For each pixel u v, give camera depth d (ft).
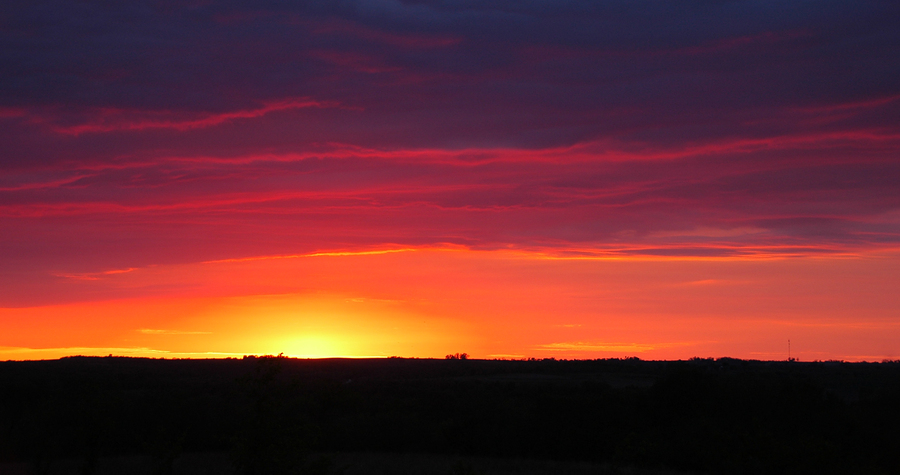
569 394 188.65
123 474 96.48
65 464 97.91
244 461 53.78
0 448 104.94
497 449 136.77
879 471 88.38
